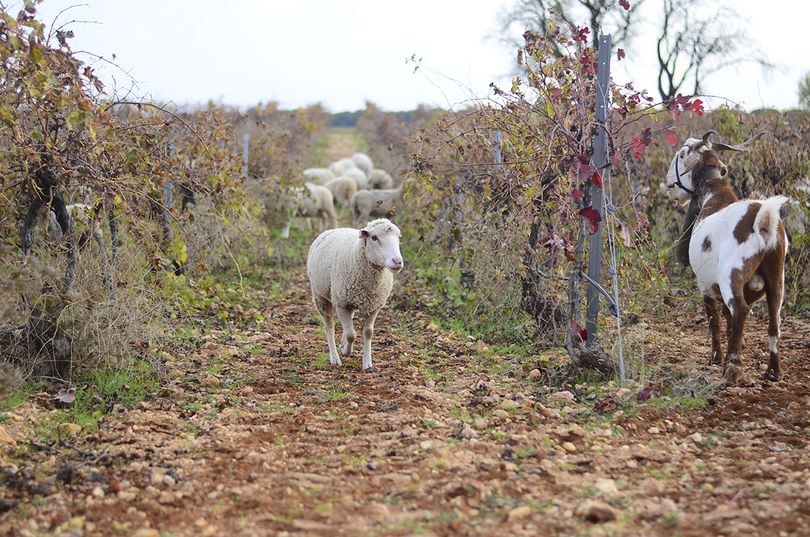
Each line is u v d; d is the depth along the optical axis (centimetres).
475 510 528
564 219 845
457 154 1268
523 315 1127
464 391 838
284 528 505
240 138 2177
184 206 1439
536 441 671
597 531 488
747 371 907
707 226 884
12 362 839
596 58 894
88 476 597
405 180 1352
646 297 1097
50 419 747
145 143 923
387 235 892
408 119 4581
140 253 955
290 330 1197
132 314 898
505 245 1043
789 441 679
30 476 598
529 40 940
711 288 898
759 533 481
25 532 501
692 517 514
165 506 548
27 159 806
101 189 875
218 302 1309
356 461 632
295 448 668
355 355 1030
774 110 1479
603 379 870
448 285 1387
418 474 595
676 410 770
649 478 595
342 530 498
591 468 615
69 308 859
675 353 984
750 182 1380
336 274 939
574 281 881
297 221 2547
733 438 691
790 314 1232
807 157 1325
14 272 736
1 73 776
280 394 846
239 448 666
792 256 1288
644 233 976
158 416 759
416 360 989
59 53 763
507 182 1026
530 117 981
